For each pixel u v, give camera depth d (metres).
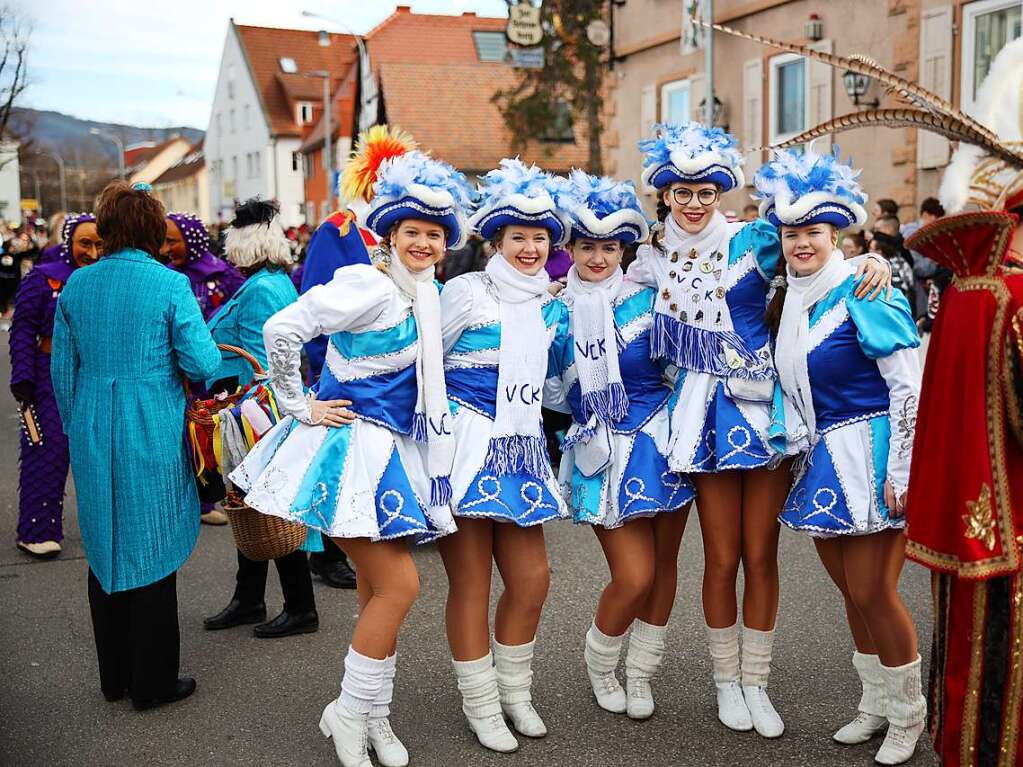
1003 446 2.56
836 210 3.37
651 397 3.74
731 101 15.08
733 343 3.56
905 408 3.28
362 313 3.31
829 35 13.22
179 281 3.86
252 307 4.61
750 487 3.65
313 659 4.39
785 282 3.56
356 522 3.24
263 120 57.62
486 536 3.57
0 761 3.53
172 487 3.84
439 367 3.39
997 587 2.60
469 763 3.50
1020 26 10.93
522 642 3.68
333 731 3.42
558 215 3.55
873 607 3.38
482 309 3.51
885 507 3.30
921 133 11.90
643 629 3.81
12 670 4.31
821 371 3.42
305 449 3.37
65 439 5.84
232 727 3.79
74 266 5.69
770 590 3.69
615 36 17.86
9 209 61.31
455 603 3.60
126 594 3.95
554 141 23.17
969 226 2.59
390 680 3.50
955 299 2.66
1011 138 2.68
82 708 3.95
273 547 4.24
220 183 66.00
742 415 3.55
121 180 3.93
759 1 14.27
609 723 3.77
